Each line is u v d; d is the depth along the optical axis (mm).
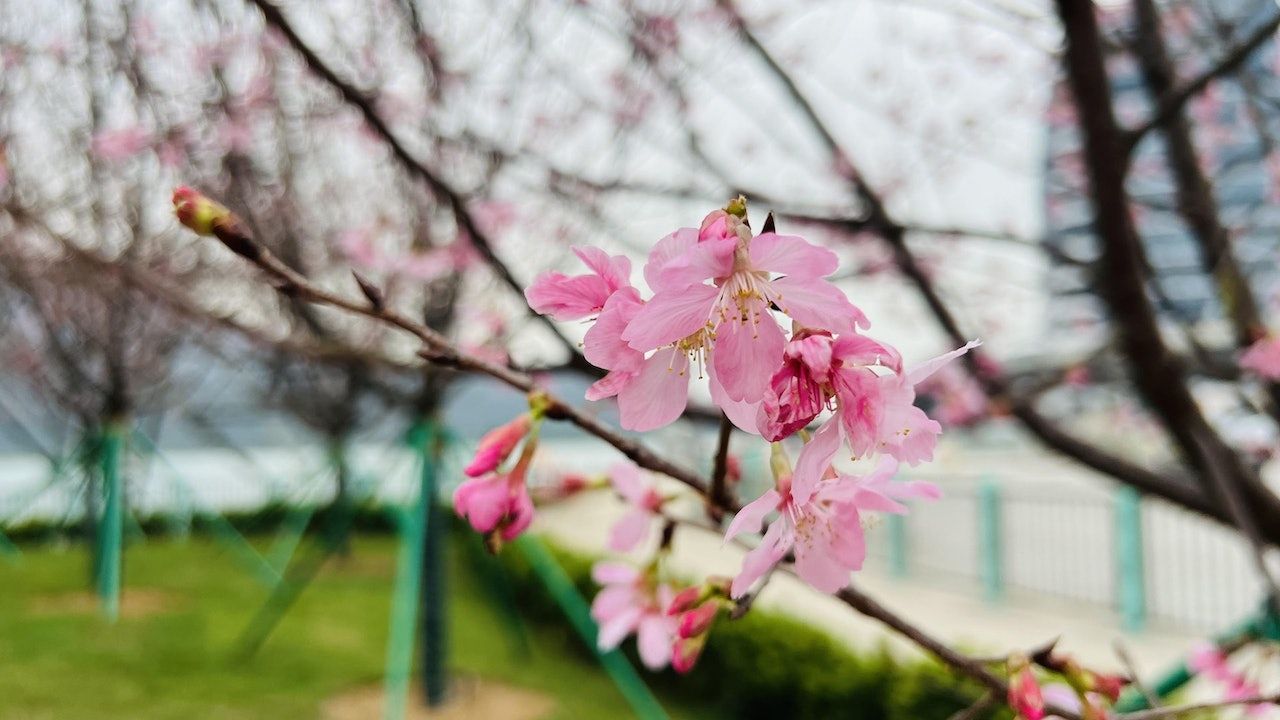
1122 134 2254
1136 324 2576
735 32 3432
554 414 1250
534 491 1698
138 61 3184
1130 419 5492
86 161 3518
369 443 10844
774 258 924
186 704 5906
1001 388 3338
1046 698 1433
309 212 4348
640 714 6141
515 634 7637
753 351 923
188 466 16391
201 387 10266
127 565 10859
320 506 9656
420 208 4027
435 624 6184
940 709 4828
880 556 11008
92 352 7969
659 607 1781
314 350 2959
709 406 2623
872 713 5203
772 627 6102
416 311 4656
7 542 11438
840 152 3295
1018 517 9078
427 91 3303
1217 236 3133
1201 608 7375
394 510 8367
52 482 10141
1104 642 7270
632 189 3371
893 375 976
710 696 6379
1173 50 3314
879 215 3234
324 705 6039
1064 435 3307
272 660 6902
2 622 7789
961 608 8680
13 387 10906
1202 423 2723
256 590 9492
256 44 3219
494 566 7609
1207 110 3859
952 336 3363
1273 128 3328
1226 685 2420
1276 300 4066
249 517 13672
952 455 10562
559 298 987
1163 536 7844
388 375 5602
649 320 914
